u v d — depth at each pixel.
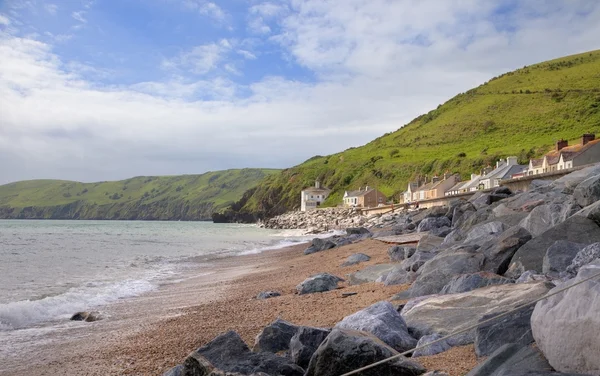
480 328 5.85
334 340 5.58
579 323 4.07
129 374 7.73
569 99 129.38
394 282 12.46
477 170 103.62
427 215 29.70
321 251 28.67
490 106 149.62
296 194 157.62
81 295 16.27
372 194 117.56
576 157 65.31
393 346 6.39
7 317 12.45
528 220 12.74
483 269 9.84
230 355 6.17
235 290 16.55
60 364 8.67
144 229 100.44
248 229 102.62
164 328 10.93
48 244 47.06
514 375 4.16
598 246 7.66
